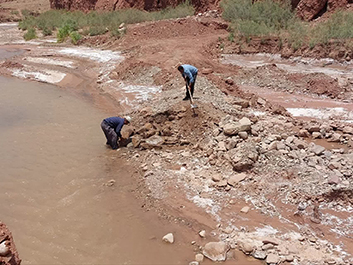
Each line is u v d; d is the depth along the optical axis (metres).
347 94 11.73
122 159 8.22
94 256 5.43
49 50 21.36
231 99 10.45
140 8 30.05
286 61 16.64
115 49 20.39
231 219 6.01
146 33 21.41
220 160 7.52
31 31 27.16
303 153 7.53
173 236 5.75
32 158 8.43
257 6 21.86
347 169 6.88
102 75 15.62
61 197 6.89
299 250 5.25
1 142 9.30
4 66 17.64
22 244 5.68
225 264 5.14
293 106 11.11
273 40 18.05
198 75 12.13
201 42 18.95
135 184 7.20
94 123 10.45
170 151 8.30
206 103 9.39
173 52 17.05
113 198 6.80
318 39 16.36
